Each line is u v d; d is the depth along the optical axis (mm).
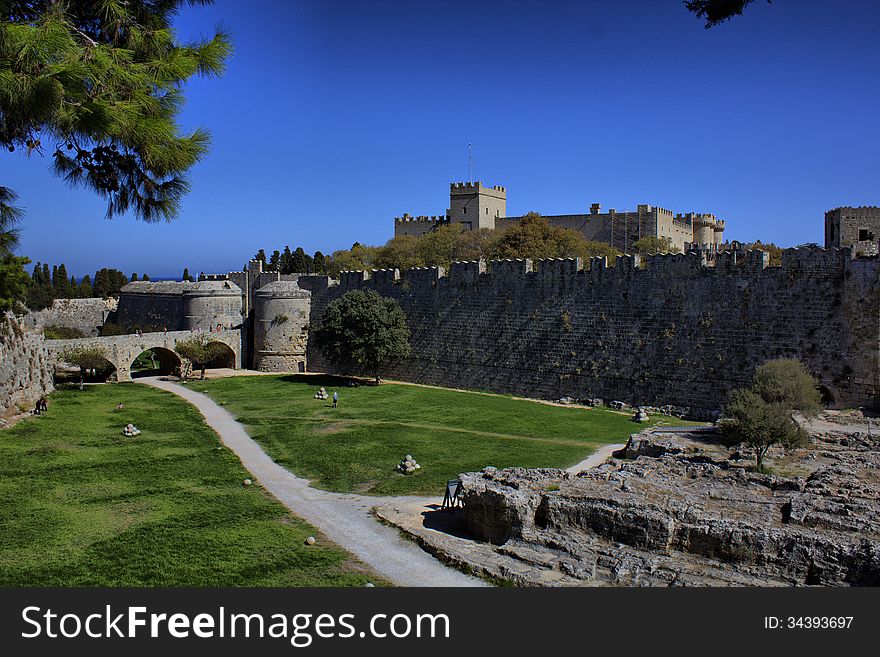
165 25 19250
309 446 47656
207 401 68250
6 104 15297
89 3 17922
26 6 17016
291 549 27125
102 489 36250
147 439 49562
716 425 46625
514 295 70000
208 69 19172
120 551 26750
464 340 74375
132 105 16906
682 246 137875
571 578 22328
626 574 22000
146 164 18469
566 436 49500
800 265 52219
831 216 80688
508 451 44906
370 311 75562
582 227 133125
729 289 55625
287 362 92875
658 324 59500
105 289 152375
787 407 36688
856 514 23219
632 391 60656
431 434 50719
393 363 82000
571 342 65188
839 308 50344
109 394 71312
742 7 21781
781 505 25156
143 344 83812
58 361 79250
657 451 38594
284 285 93188
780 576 21297
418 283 79688
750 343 54375
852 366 49719
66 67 15562
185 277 130125
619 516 24328
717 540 22625
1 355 55875
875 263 48719
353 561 25750
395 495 36000
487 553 25219
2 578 23859
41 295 124188
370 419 57344
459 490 32344
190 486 37375
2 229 19094
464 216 145750
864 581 20219
